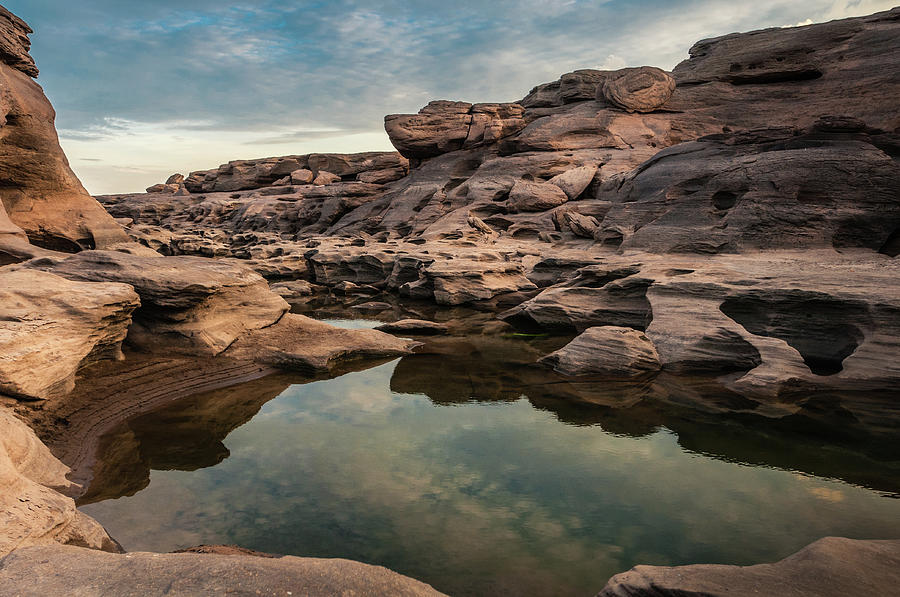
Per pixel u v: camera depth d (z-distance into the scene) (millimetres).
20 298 8938
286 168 76062
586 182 36125
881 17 47469
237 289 13297
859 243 19359
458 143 50906
